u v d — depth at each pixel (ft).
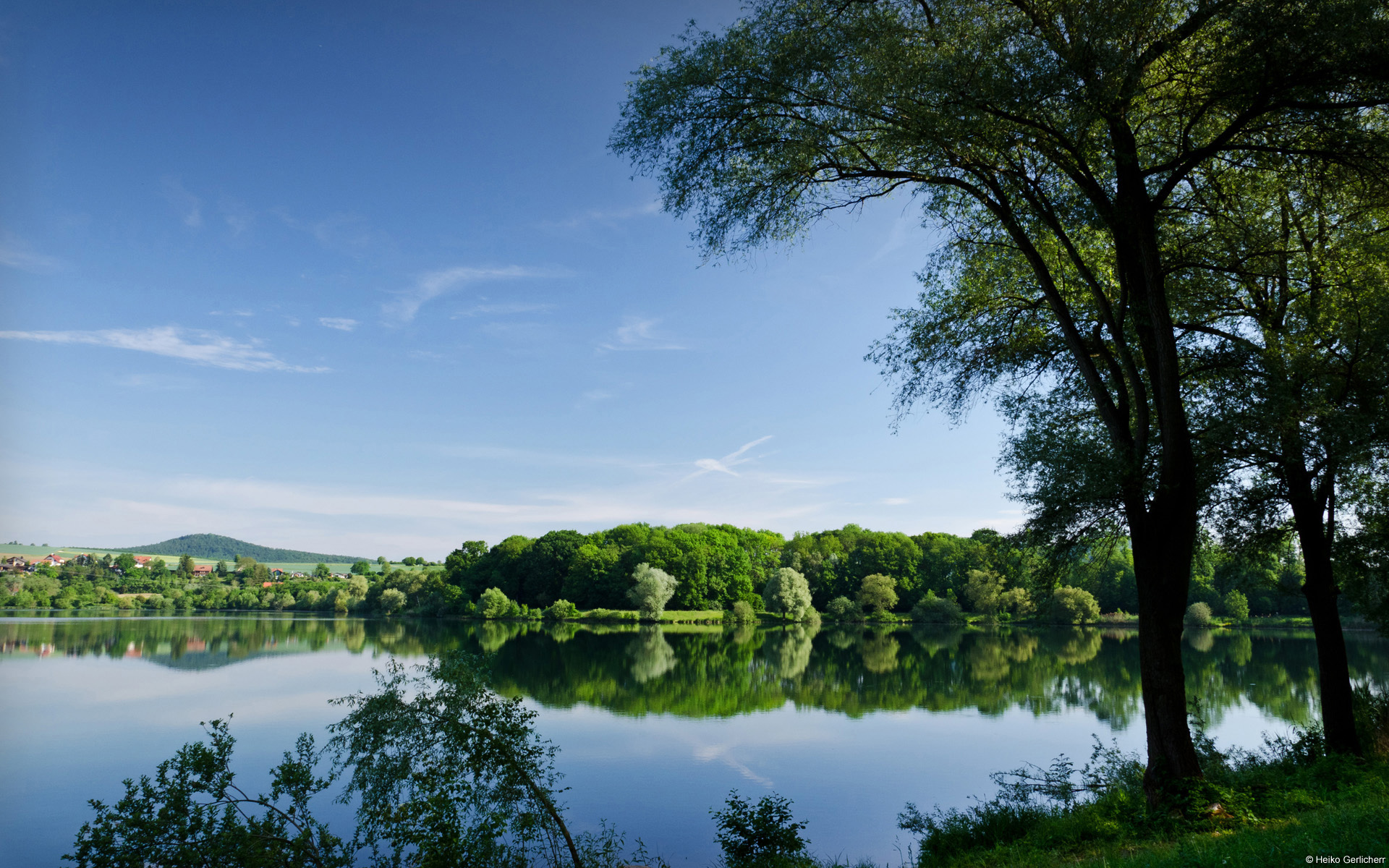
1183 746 33.91
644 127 38.50
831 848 47.06
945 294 50.06
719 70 37.37
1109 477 35.14
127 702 102.06
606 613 324.80
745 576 352.49
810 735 82.12
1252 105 34.81
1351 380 43.60
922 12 38.22
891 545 346.54
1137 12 31.50
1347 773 36.99
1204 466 43.57
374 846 31.53
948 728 85.30
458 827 30.73
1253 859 21.11
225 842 26.20
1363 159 36.45
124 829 25.70
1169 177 36.83
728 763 69.36
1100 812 35.42
